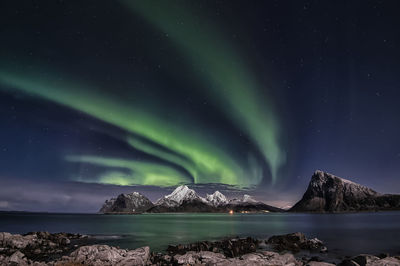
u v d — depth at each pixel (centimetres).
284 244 4262
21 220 15600
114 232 7619
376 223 12481
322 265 2289
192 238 5825
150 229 8981
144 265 2622
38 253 3381
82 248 2802
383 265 2197
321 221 15588
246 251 3588
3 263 2553
